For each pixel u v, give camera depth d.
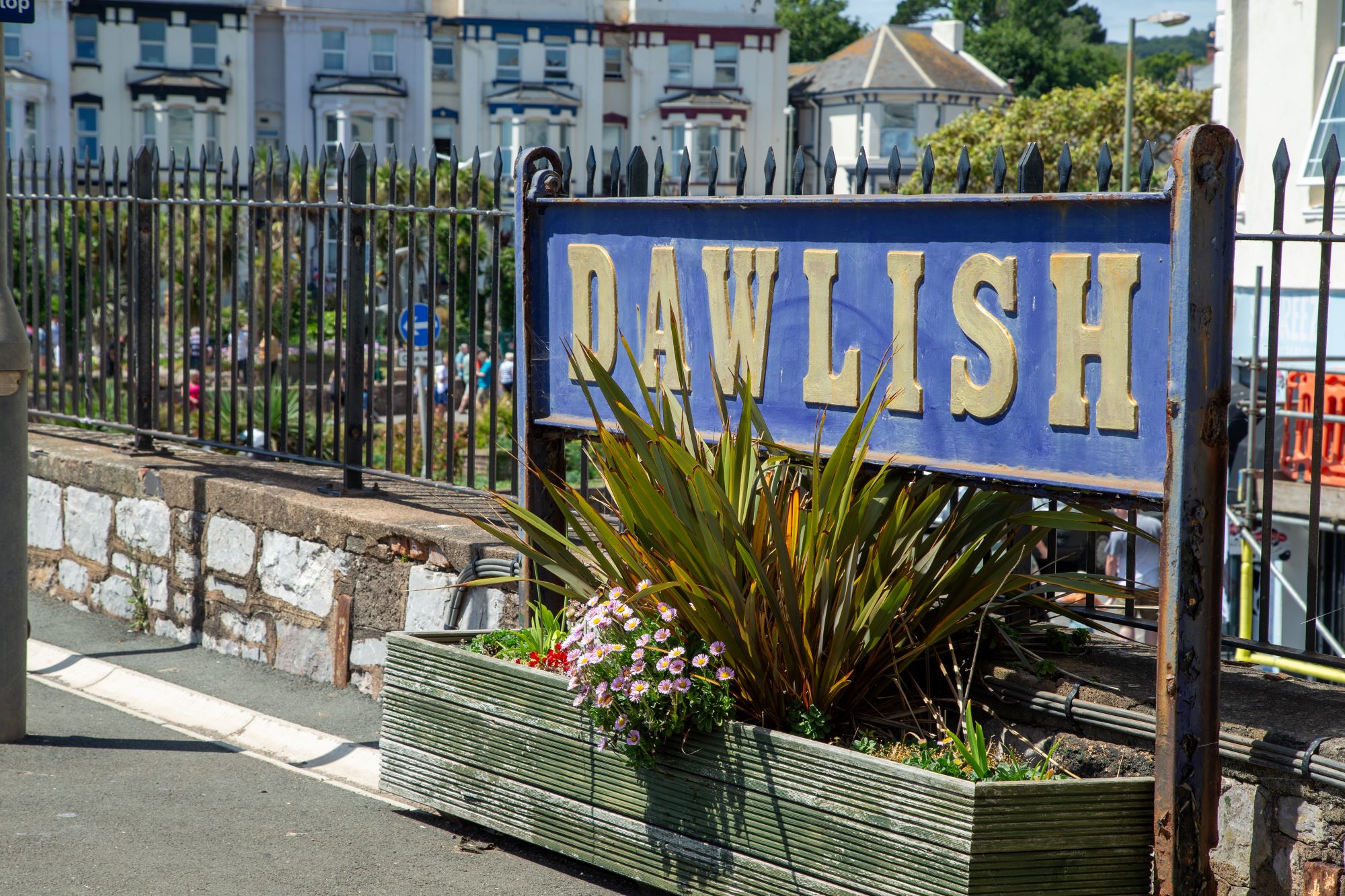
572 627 4.00
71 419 7.67
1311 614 3.31
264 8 49.06
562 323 4.51
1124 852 3.04
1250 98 14.58
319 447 6.02
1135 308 3.12
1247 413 10.29
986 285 3.41
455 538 5.07
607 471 3.86
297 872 3.85
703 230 4.07
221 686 5.73
